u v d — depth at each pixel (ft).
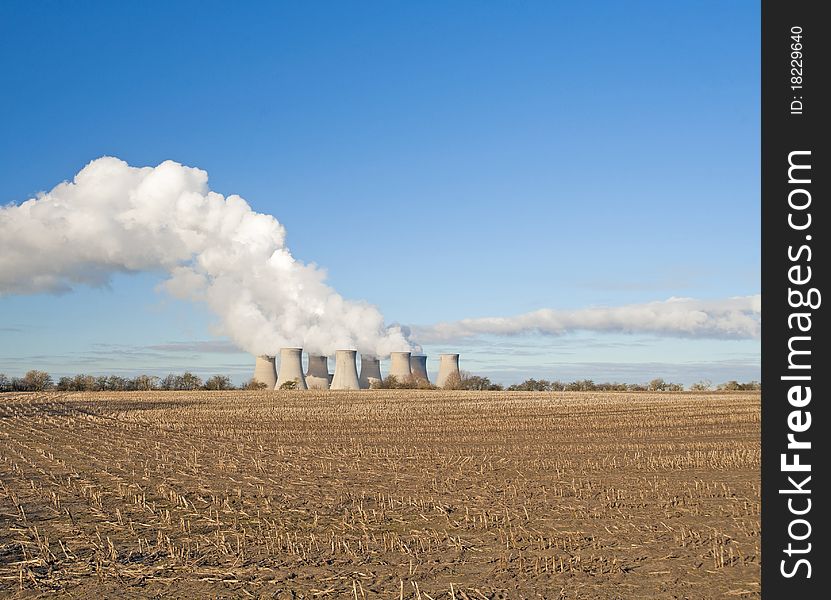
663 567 44.32
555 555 47.32
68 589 41.52
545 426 165.27
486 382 501.15
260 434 150.30
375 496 70.95
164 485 78.84
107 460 103.40
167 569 45.16
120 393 392.27
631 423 171.01
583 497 69.00
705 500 66.13
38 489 76.84
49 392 416.67
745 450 108.58
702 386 465.06
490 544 50.57
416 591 40.24
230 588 41.42
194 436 145.48
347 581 42.37
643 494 69.77
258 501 68.95
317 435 147.33
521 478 82.84
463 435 144.97
